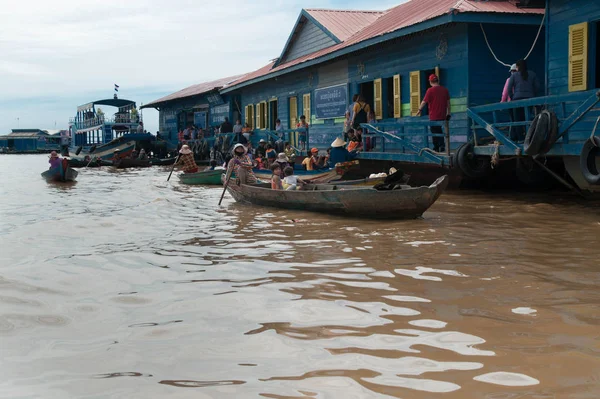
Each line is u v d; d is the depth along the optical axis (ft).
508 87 38.81
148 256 25.72
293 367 13.38
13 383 12.92
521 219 32.27
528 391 11.86
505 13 43.16
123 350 14.74
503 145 37.99
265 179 61.57
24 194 56.80
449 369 13.03
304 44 79.51
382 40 51.88
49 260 25.34
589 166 31.04
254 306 18.01
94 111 164.66
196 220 36.29
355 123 58.54
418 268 22.08
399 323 16.11
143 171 95.45
